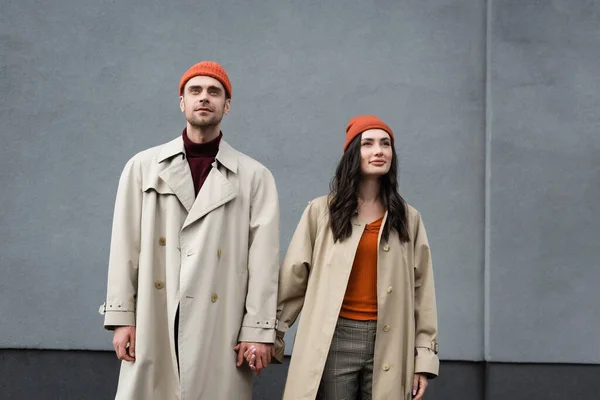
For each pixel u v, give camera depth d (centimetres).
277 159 583
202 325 283
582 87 585
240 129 582
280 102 584
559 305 580
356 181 313
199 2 581
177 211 291
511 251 580
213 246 289
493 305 579
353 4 587
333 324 297
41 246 573
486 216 586
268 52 584
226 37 582
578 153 584
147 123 577
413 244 316
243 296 295
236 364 291
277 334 306
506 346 579
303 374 298
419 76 587
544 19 585
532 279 580
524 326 580
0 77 573
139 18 580
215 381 286
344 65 584
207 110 292
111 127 577
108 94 577
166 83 579
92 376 490
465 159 587
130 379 282
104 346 573
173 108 579
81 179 577
